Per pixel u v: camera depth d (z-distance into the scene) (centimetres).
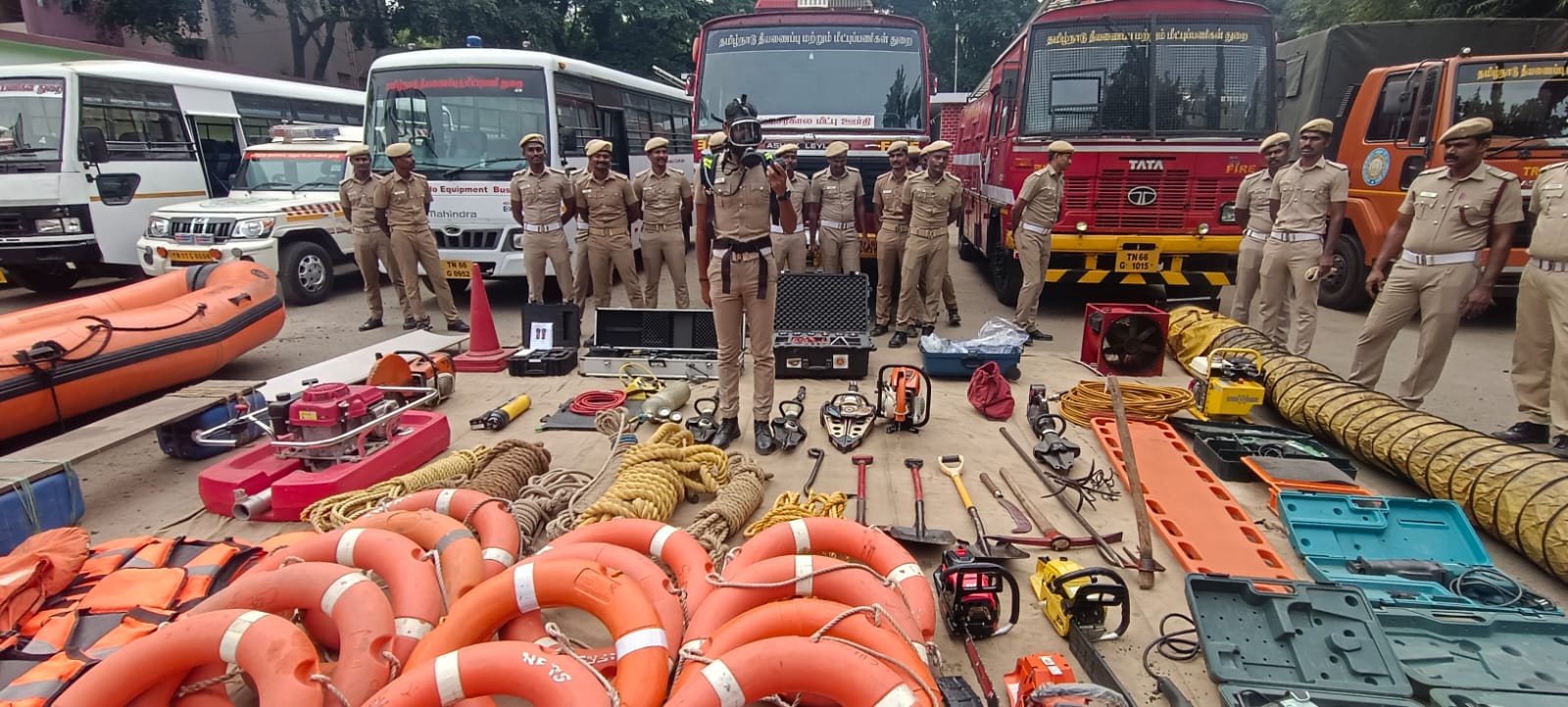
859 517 363
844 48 799
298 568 241
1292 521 343
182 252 851
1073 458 419
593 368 601
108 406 541
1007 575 270
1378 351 511
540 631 246
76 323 475
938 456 446
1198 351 602
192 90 1038
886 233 714
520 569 240
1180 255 732
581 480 388
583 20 2300
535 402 541
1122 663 264
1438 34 866
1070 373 609
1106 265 750
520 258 832
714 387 571
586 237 727
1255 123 714
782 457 443
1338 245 852
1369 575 307
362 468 374
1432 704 232
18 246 860
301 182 1013
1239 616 262
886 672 202
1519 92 692
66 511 356
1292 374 496
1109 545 341
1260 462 399
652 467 369
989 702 242
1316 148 556
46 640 240
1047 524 352
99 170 897
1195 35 711
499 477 377
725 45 805
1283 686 233
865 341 606
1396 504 351
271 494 356
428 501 320
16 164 866
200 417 436
